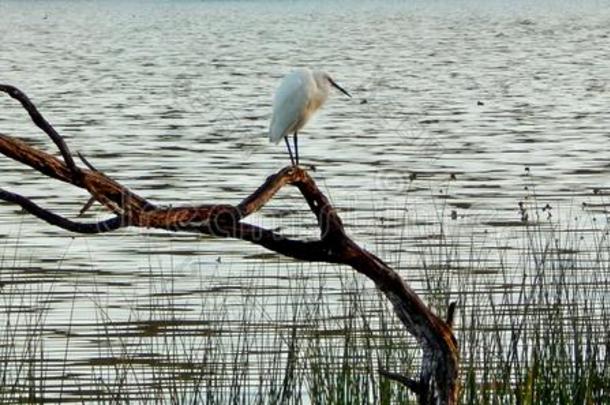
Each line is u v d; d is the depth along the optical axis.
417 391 8.16
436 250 17.30
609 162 27.27
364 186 23.64
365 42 80.62
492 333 11.35
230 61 63.09
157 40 85.19
